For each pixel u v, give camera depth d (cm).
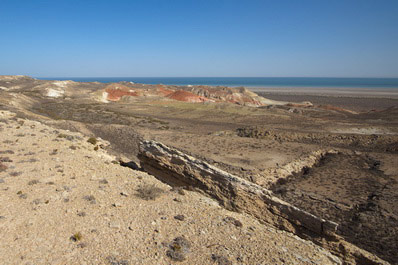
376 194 2511
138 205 1255
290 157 3741
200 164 1856
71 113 8288
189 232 1077
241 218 1359
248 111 10056
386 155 3909
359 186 2748
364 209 2253
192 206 1343
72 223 1015
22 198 1158
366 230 1928
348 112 11362
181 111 9962
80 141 2502
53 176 1460
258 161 3503
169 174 1998
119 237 970
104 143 2847
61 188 1310
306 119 8294
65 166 1650
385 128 6381
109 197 1295
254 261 945
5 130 2333
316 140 5219
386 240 1789
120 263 823
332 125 6962
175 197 1423
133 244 939
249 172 3069
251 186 1622
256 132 5678
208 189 1730
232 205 1595
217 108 10600
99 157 2083
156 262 858
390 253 1656
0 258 770
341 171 3247
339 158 3866
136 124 6988
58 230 959
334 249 1320
